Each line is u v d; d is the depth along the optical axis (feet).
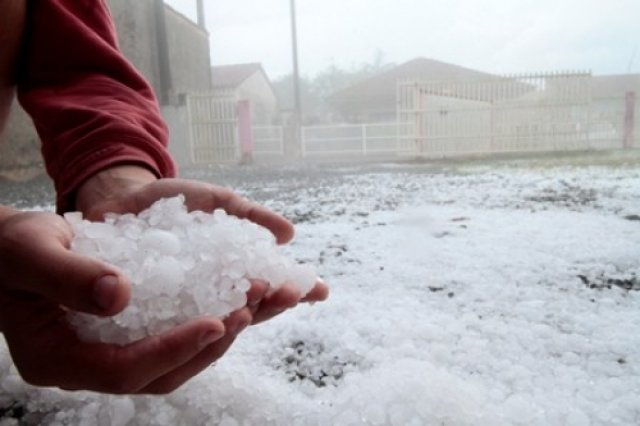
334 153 54.29
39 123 3.79
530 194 12.49
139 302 1.98
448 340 3.51
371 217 9.60
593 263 5.59
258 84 85.46
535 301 4.33
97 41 4.12
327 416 2.50
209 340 1.88
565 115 39.75
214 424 2.50
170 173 3.86
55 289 1.72
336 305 4.33
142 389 2.15
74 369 1.95
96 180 3.37
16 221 2.10
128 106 3.89
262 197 14.29
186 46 44.62
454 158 34.37
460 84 40.88
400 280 5.16
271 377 3.13
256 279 2.23
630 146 39.50
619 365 3.11
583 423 2.33
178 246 2.25
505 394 2.76
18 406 2.78
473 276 5.21
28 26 3.93
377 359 3.27
